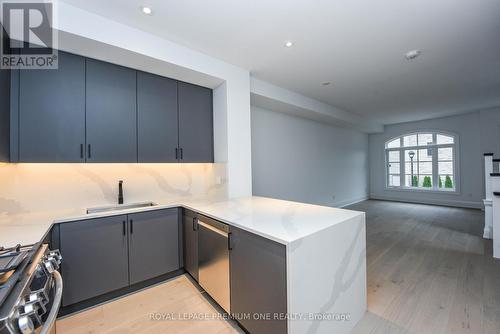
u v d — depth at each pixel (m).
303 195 5.04
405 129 6.86
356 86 3.56
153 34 2.03
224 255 1.70
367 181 7.61
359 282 1.71
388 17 1.86
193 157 2.64
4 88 1.54
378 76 3.15
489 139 5.23
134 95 2.24
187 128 2.61
